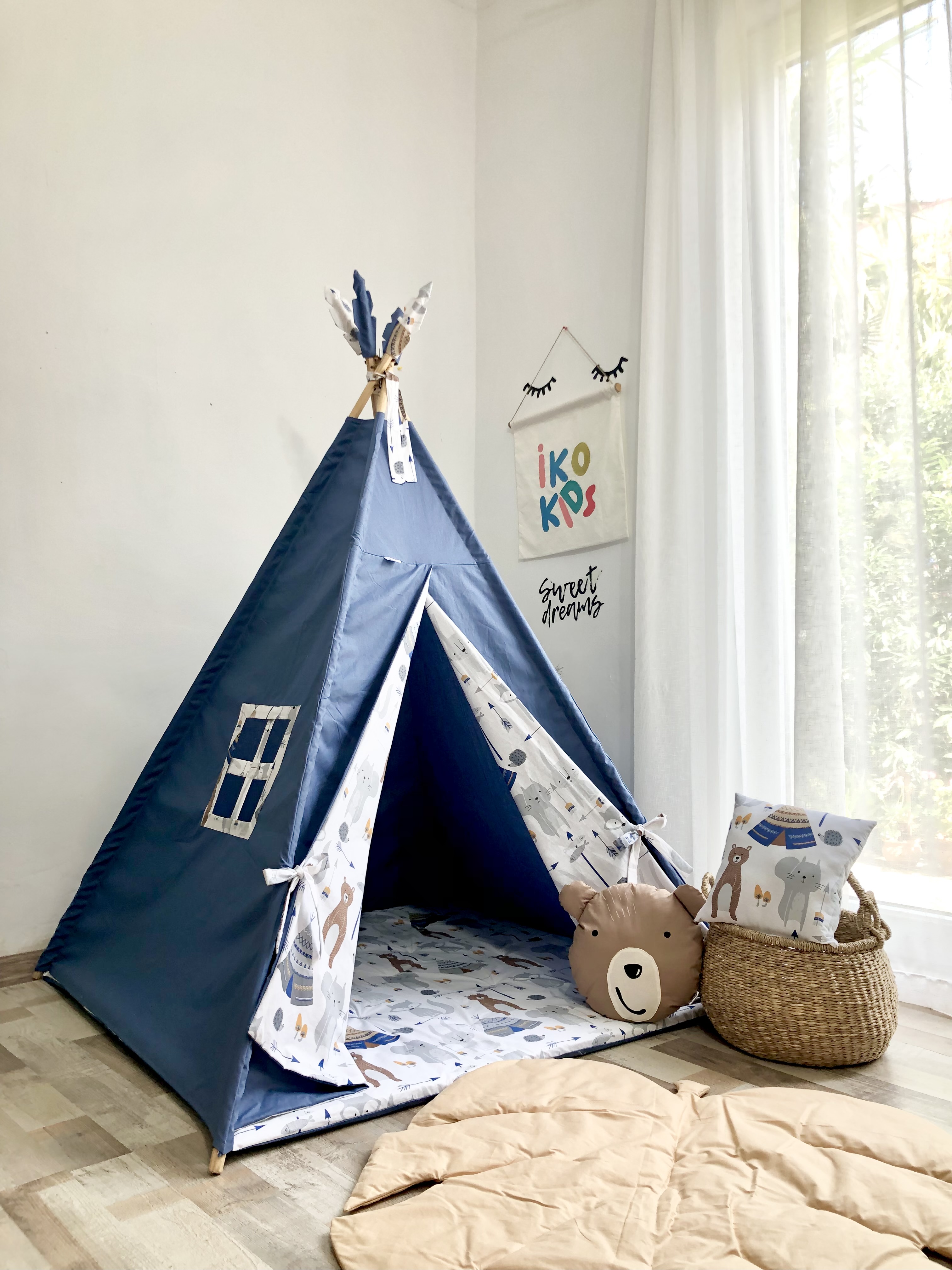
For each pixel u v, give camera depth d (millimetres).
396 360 2330
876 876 2338
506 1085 1719
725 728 2691
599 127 3297
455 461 3693
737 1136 1526
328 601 2037
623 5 3229
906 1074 1872
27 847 2584
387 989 2275
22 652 2580
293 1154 1555
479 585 2332
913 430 2271
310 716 1873
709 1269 1187
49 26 2658
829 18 2432
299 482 3141
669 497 2900
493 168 3713
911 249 2277
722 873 2062
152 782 2416
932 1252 1269
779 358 2596
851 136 2404
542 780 2244
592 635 3262
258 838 1860
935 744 2240
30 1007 2213
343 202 3316
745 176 2646
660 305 2928
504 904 2916
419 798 2936
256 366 3053
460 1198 1371
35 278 2621
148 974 2035
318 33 3262
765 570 2566
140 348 2807
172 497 2855
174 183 2889
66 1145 1568
